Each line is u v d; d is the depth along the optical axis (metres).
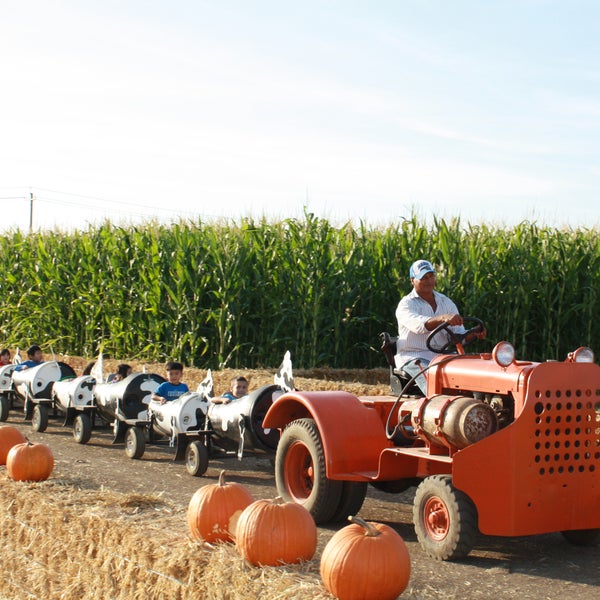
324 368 15.30
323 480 7.10
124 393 10.91
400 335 7.59
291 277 16.42
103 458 10.71
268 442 9.30
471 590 5.39
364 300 16.66
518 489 5.93
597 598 5.30
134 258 17.83
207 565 4.95
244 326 16.42
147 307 17.47
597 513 6.20
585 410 6.16
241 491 5.70
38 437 12.38
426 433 6.32
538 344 15.70
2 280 22.02
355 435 6.95
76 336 19.69
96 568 5.82
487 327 15.67
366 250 16.91
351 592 4.54
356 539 4.68
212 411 9.75
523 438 5.95
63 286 20.00
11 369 14.28
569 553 6.46
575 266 15.16
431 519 6.19
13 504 6.95
